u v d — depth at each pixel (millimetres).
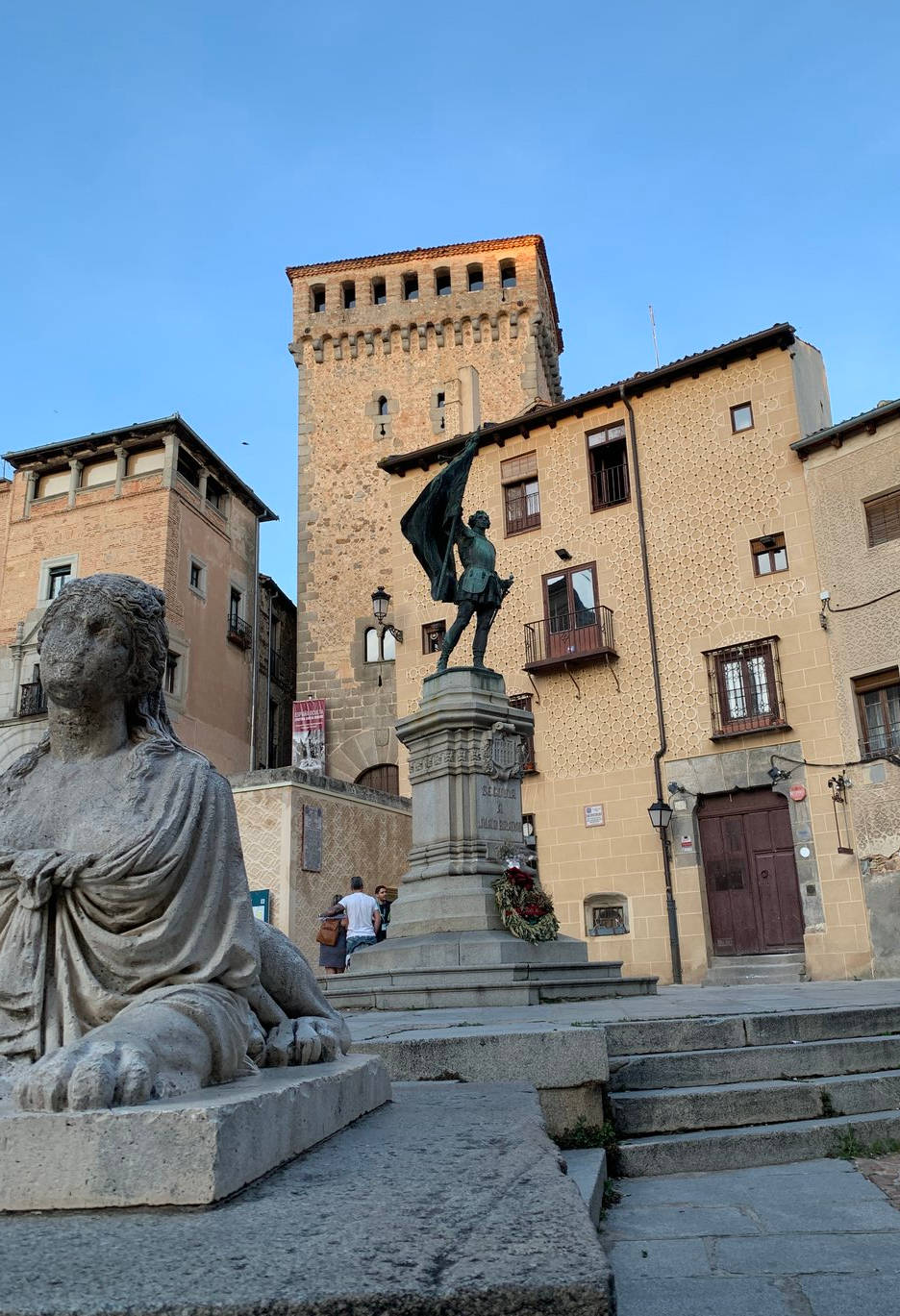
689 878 20859
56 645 2666
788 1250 3059
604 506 24031
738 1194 3848
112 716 2734
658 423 23703
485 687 11094
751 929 20172
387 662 31078
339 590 32531
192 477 31234
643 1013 6449
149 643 2768
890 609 19578
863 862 18969
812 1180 4035
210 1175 1741
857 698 19875
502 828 10625
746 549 21828
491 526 25703
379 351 35031
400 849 21484
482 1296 1333
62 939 2453
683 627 22266
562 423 25141
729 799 21016
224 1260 1455
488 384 34094
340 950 14805
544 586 24453
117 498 29250
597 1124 4293
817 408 23797
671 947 20625
